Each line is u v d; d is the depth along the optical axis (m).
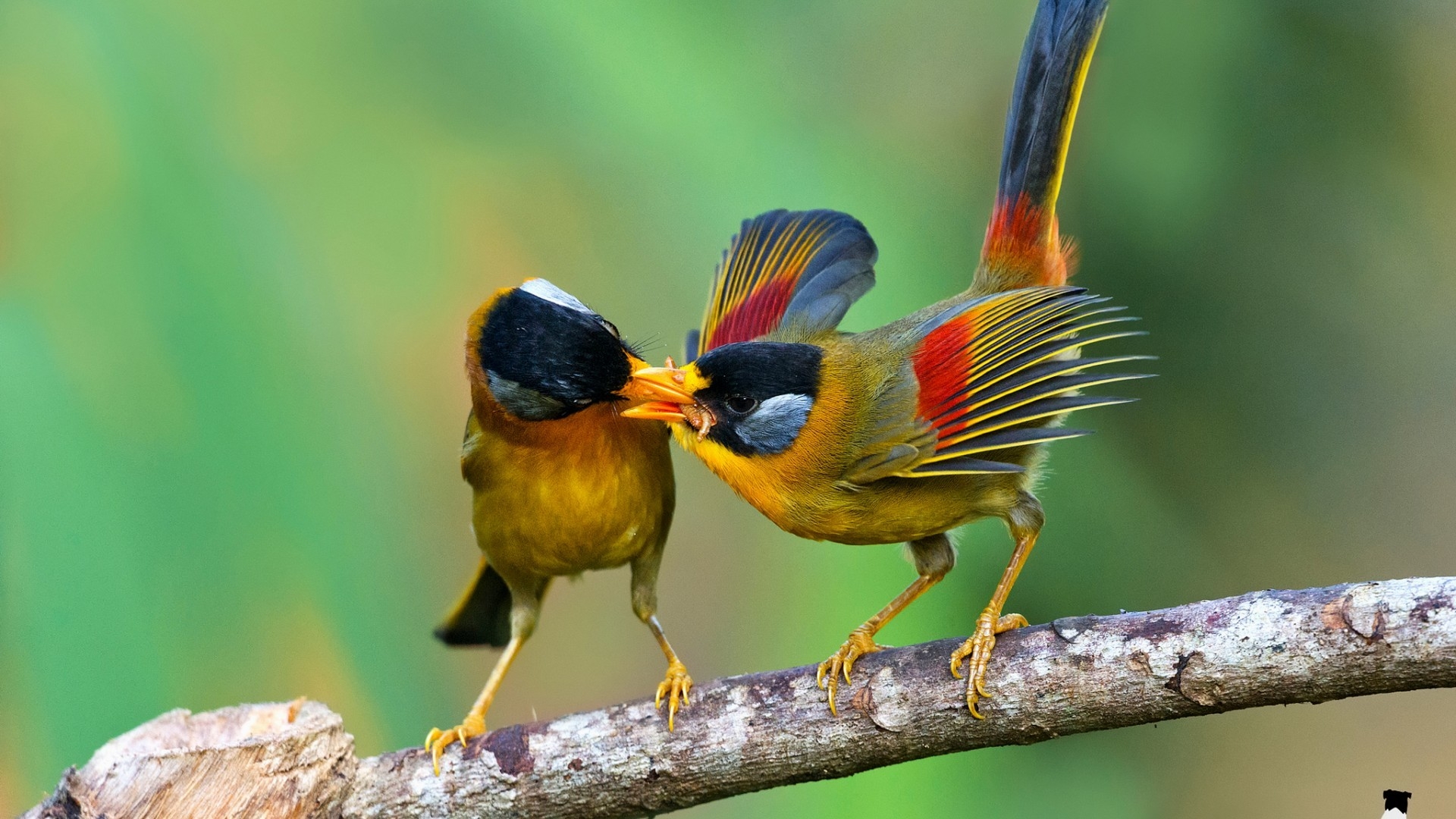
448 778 7.65
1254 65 10.39
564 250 8.88
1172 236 10.43
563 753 7.60
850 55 9.97
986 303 8.38
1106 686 6.77
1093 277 10.65
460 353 8.68
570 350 8.44
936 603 9.27
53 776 6.62
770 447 8.27
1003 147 9.51
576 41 8.64
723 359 8.39
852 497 8.22
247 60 7.93
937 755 7.28
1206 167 10.33
